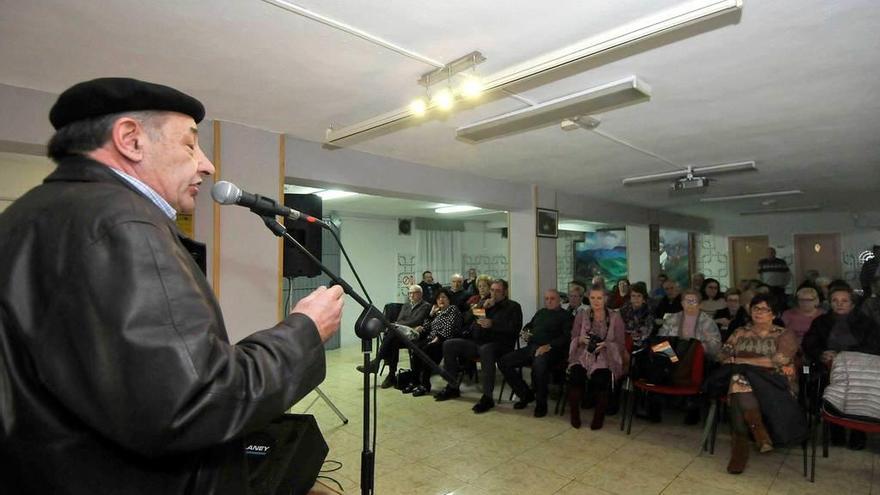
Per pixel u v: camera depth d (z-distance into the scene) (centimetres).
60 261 55
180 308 56
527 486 251
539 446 306
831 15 175
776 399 264
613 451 297
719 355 309
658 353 329
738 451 266
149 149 72
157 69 220
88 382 52
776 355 278
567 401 403
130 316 53
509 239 569
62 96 69
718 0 145
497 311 434
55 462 55
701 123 312
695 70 225
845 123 313
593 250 1032
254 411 58
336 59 210
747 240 953
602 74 229
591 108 252
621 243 983
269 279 316
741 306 434
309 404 400
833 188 577
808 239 884
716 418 315
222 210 299
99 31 183
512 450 299
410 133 331
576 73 228
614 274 991
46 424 55
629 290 546
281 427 150
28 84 235
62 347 53
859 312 314
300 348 68
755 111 287
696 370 319
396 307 611
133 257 56
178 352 54
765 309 291
